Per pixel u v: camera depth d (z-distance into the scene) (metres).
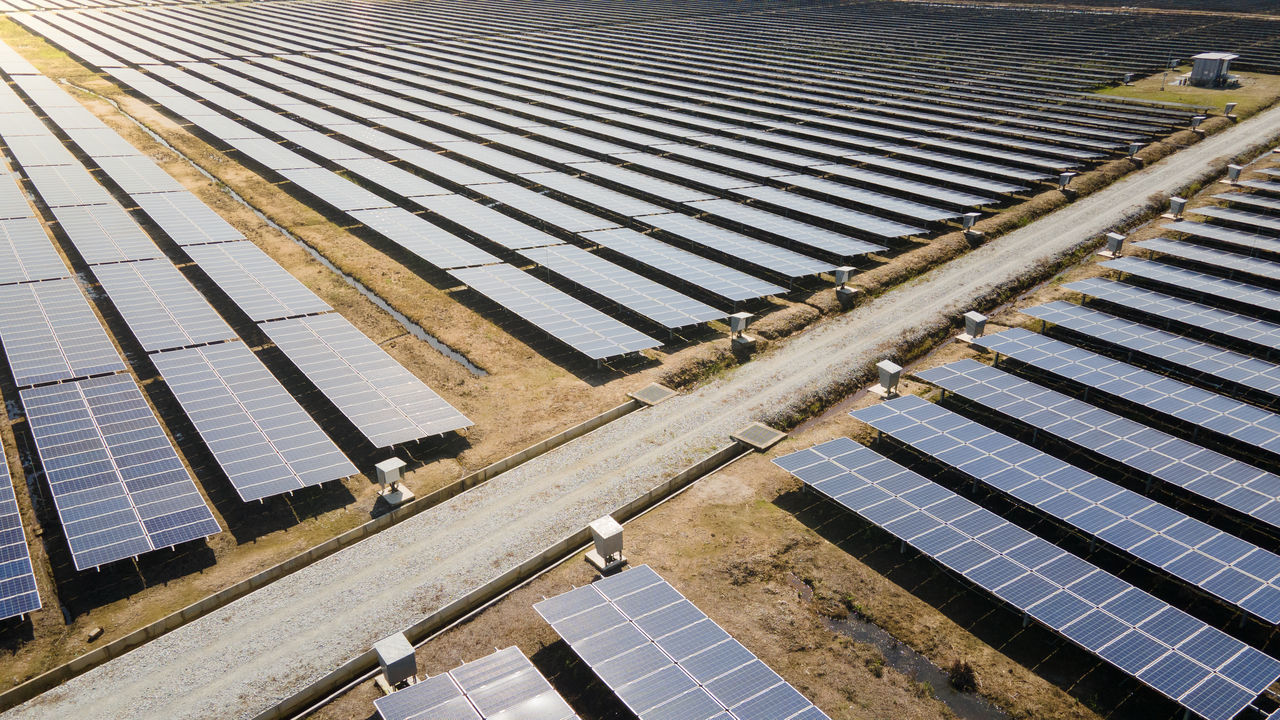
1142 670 24.81
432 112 101.00
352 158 80.75
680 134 88.81
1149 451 35.16
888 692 26.53
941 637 28.44
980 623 29.00
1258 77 112.50
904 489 33.53
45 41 158.75
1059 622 26.75
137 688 26.55
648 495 35.50
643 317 52.22
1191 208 65.88
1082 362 42.47
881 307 52.41
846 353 46.91
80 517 32.12
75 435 37.12
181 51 145.12
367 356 44.94
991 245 61.28
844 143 84.38
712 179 73.69
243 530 33.91
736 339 47.12
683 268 54.88
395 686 26.50
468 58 139.38
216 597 30.14
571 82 117.50
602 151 82.75
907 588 30.55
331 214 69.50
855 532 33.31
